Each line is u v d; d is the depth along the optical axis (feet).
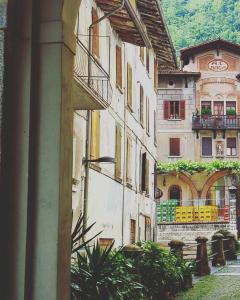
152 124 95.96
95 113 52.34
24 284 16.90
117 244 63.52
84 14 48.85
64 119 17.92
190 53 154.92
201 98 154.51
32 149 17.47
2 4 17.24
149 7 71.87
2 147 16.92
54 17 17.88
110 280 25.50
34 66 17.78
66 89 18.17
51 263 17.15
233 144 155.43
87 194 48.75
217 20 287.89
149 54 92.12
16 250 17.04
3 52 17.10
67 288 17.97
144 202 85.40
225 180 153.48
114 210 62.13
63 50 17.95
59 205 17.38
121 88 66.69
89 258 25.96
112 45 62.08
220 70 154.81
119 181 65.00
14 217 17.16
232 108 154.51
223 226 107.65
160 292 37.11
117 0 53.06
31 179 17.37
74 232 25.82
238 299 39.88
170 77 153.89
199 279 51.70
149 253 36.60
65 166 17.97
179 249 47.65
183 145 154.20
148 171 89.92
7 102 17.17
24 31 17.70
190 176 153.38
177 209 124.98
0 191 16.80
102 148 56.18
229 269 60.75
